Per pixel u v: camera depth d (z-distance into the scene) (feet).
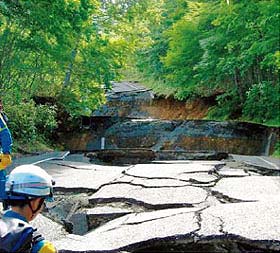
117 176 25.57
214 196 20.39
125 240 14.46
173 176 25.22
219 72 59.72
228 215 16.66
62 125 50.31
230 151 52.24
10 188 6.15
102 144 54.24
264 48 47.24
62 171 27.71
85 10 39.14
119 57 52.49
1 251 5.49
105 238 14.79
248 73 61.98
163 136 56.24
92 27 47.29
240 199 19.52
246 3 50.01
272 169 29.60
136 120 58.23
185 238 14.56
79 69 49.42
